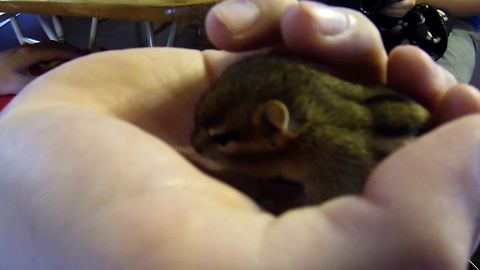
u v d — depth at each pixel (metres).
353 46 0.13
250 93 0.13
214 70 0.16
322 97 0.13
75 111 0.11
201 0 0.26
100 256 0.08
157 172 0.09
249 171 0.14
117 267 0.08
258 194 0.13
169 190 0.09
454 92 0.12
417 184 0.08
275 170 0.13
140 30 0.53
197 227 0.08
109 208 0.09
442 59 0.38
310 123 0.13
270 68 0.13
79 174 0.09
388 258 0.08
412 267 0.08
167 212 0.09
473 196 0.08
